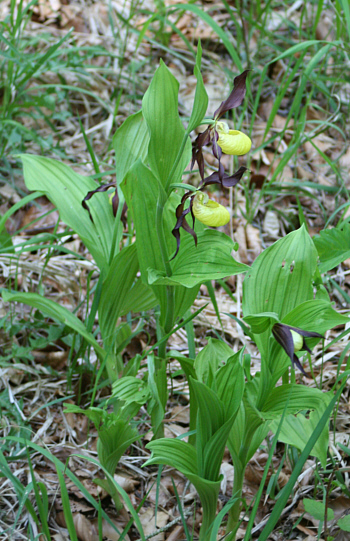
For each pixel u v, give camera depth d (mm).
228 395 1125
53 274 1549
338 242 1294
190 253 1194
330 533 1238
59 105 2018
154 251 1198
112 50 2238
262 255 1177
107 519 1203
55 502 1286
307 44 1534
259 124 2033
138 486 1323
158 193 1174
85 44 2213
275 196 1830
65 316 1273
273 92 2127
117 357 1335
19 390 1410
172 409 1413
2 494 1290
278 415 1161
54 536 1252
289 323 1141
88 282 1383
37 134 1915
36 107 1871
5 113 1772
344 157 1899
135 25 2330
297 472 1105
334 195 1831
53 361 1462
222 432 1123
